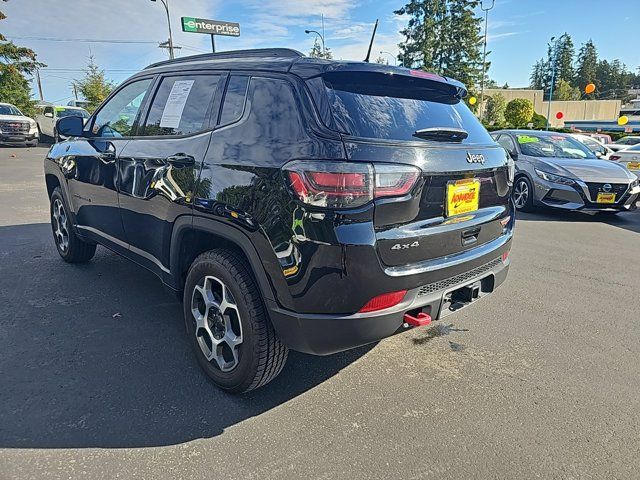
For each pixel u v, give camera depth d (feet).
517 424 8.21
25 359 9.86
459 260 8.39
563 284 15.34
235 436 7.75
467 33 154.40
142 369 9.64
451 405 8.73
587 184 25.11
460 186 8.36
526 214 27.78
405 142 7.58
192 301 9.34
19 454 7.19
